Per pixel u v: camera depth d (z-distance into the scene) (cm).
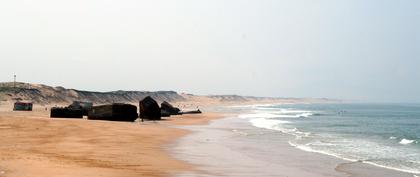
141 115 7194
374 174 2292
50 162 2248
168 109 9844
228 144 3622
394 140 4556
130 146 3203
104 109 6344
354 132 5662
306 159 2798
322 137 4634
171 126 5850
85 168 2117
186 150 3122
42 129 4119
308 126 6731
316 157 2903
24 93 15712
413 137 5028
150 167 2281
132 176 1978
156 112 7256
